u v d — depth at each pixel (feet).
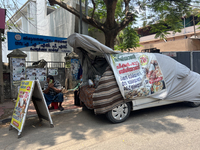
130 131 12.32
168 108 18.75
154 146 9.96
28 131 12.92
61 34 38.83
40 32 45.29
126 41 37.17
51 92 17.31
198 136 11.19
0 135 12.33
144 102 15.46
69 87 32.01
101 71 18.44
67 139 11.28
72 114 17.37
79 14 28.19
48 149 9.96
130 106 15.02
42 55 43.88
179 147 9.78
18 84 24.62
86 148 9.95
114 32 29.07
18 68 24.52
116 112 14.10
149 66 15.56
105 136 11.59
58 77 31.99
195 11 32.22
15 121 12.94
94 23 28.84
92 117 16.24
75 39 15.24
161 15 31.19
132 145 10.16
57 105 18.61
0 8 19.71
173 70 16.90
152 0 29.35
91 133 12.21
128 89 13.88
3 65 24.14
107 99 13.33
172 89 16.55
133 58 15.15
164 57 16.97
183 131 12.09
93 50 16.01
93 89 16.46
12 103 21.84
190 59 33.32
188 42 48.26
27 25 45.75
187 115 15.94
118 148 9.84
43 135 12.07
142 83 14.64
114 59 14.32
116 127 13.28
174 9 29.71
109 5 26.86
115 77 13.73
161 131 12.18
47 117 13.80
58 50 30.35
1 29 20.81
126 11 31.30
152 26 33.30
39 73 28.76
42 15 44.78
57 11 39.60
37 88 13.07
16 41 25.76
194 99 18.10
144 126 13.29
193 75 18.29
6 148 10.21
